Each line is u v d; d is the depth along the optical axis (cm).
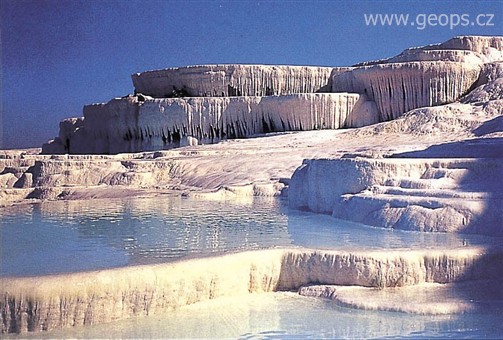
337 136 3725
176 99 4481
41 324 968
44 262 1166
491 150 1962
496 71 4091
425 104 4122
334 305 1094
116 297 1010
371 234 1438
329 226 1598
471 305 1057
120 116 4741
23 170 3125
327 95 4200
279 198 2417
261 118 4384
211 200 2389
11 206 2242
